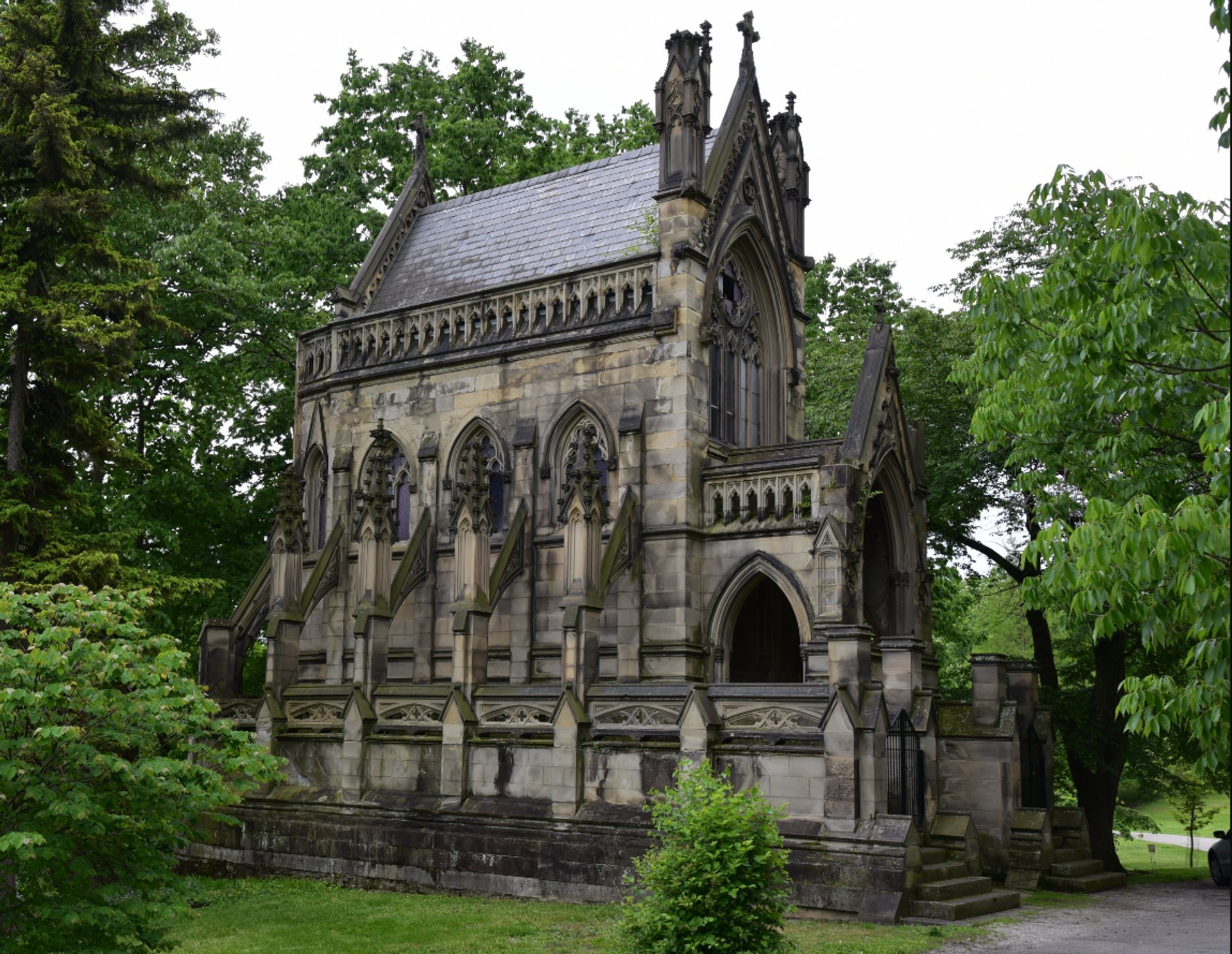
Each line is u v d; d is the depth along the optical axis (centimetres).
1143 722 1836
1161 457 2155
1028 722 3478
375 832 3378
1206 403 1928
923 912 2620
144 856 1970
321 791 3559
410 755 3397
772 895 2028
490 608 3459
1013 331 2114
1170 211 1795
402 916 2792
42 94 3378
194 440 5256
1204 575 1573
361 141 6203
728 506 3588
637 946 2025
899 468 3731
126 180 3719
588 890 2970
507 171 5966
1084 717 4000
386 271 4756
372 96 6247
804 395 4212
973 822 3080
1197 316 1788
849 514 3369
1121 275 1919
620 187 4294
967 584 5153
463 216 4781
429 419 4175
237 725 3816
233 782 2191
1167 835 7138
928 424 4400
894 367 3738
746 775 2823
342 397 4397
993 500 4338
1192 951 2300
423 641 4006
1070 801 5066
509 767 3194
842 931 2475
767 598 3919
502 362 4019
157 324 3569
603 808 3014
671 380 3650
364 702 3516
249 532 5284
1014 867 3225
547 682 3762
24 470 3450
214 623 4150
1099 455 2189
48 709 1892
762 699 2870
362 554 3656
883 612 3769
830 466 3406
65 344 3391
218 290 4694
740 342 4000
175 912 1908
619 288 3809
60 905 1827
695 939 1966
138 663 1991
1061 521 2005
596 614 3281
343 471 4328
